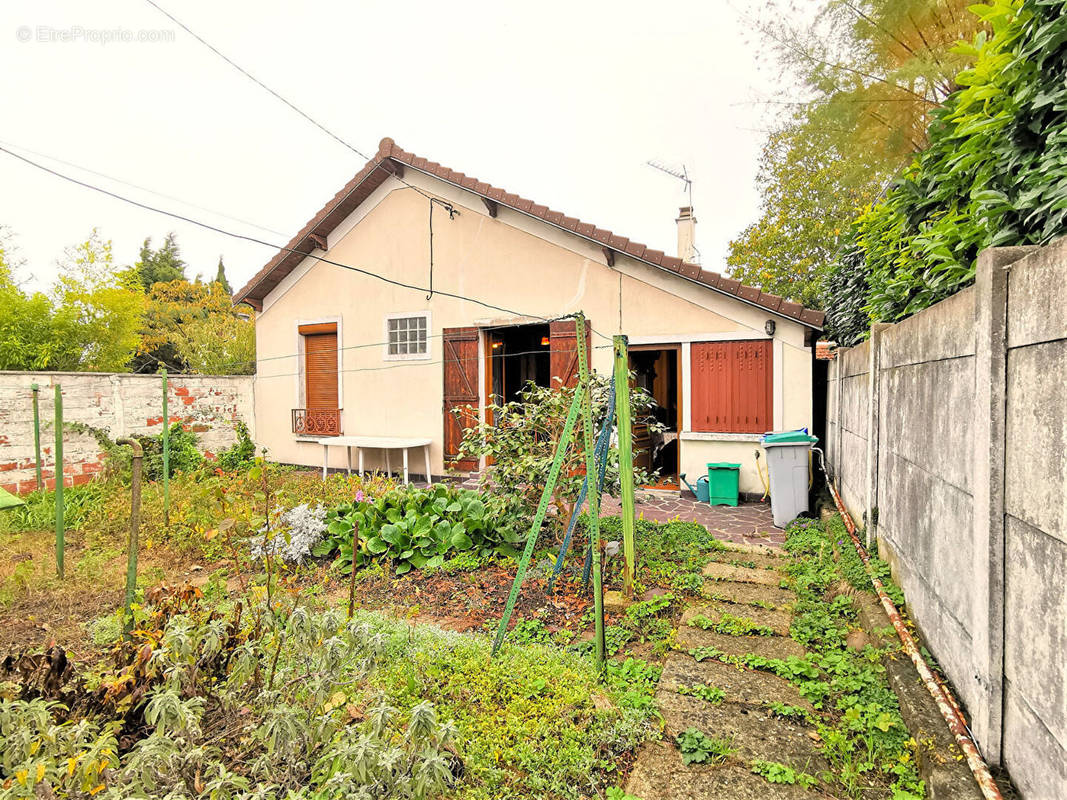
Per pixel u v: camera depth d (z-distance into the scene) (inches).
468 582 177.0
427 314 360.8
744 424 284.7
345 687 96.6
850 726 97.4
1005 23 85.8
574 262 319.0
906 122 140.3
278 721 73.1
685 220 446.9
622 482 157.2
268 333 423.5
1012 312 75.5
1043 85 81.7
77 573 186.9
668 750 97.0
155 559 204.5
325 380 406.9
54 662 91.7
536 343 418.0
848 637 132.7
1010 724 74.4
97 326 440.1
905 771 86.0
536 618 151.6
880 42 133.4
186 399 402.3
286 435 417.1
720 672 121.7
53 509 262.8
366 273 352.8
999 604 77.3
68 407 336.5
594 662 123.6
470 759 89.3
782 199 577.3
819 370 336.8
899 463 139.7
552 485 131.6
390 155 352.8
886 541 154.6
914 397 125.9
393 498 209.3
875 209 194.1
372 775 66.1
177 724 69.7
